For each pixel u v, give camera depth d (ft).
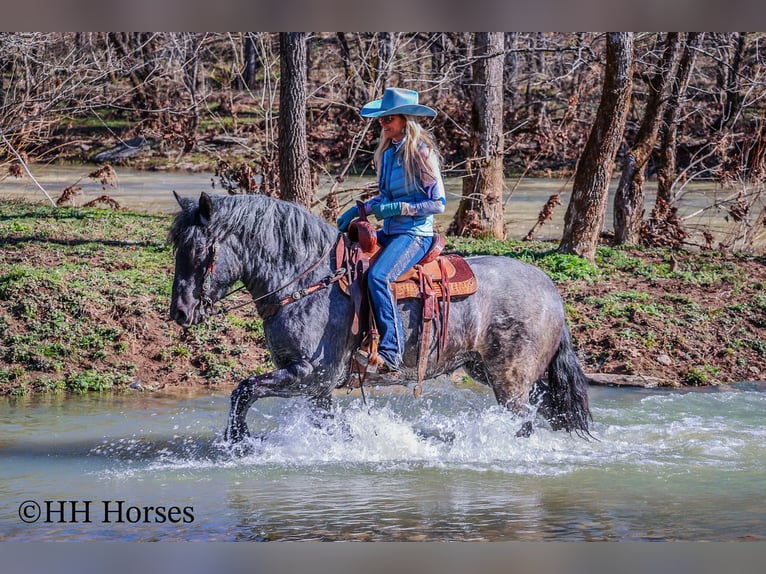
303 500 22.77
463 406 33.58
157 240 54.54
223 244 24.23
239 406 24.77
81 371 36.32
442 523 21.12
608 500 22.95
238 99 110.22
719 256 56.90
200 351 38.29
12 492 23.40
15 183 84.79
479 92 64.03
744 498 23.17
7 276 41.63
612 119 50.85
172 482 24.29
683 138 94.84
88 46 77.15
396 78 86.38
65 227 57.52
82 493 23.34
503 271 26.63
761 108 87.20
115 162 105.19
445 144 89.20
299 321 24.52
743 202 62.85
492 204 64.18
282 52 51.39
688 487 24.08
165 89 102.63
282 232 24.75
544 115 94.58
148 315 40.01
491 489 23.79
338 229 26.35
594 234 52.29
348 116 92.94
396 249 24.66
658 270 51.57
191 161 102.12
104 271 45.21
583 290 46.68
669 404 34.09
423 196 24.48
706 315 43.47
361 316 24.89
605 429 30.30
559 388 27.25
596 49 94.17
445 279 25.20
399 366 24.91
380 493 23.39
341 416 27.61
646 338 40.86
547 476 25.03
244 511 21.93
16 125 63.46
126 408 32.73
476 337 26.03
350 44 102.78
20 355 36.63
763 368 39.32
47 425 30.45
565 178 99.86
